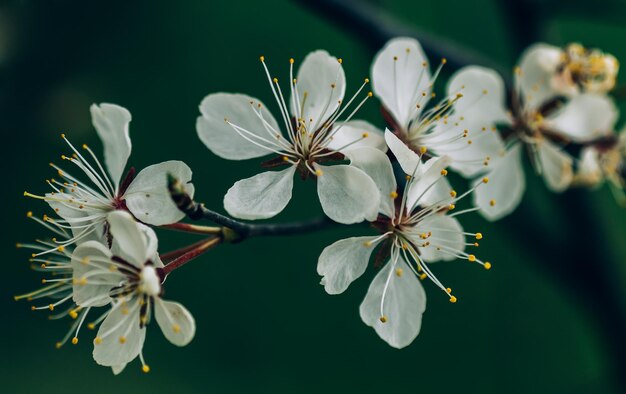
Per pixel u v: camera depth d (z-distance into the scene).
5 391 0.32
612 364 0.29
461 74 0.25
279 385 0.32
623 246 0.30
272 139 0.23
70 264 0.23
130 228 0.22
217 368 0.32
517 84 0.26
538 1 0.28
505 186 0.26
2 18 0.32
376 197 0.22
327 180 0.23
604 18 0.28
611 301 0.28
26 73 0.32
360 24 0.27
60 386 0.32
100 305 0.22
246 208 0.23
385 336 0.23
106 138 0.23
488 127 0.25
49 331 0.32
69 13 0.32
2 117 0.32
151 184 0.23
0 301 0.32
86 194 0.23
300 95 0.23
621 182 0.27
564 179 0.26
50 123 0.32
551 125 0.26
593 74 0.26
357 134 0.23
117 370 0.22
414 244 0.23
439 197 0.23
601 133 0.26
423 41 0.27
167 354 0.32
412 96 0.24
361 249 0.23
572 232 0.28
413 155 0.22
